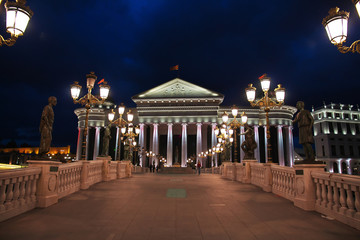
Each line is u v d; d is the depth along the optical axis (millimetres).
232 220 7359
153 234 6039
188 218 7543
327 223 7094
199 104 74375
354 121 96375
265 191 13359
